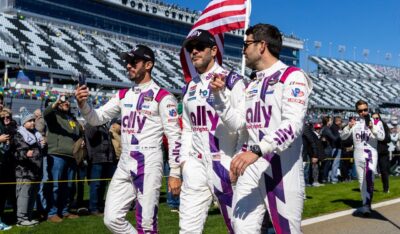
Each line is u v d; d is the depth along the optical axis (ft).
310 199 30.99
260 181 10.50
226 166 12.56
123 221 14.67
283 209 10.24
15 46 139.54
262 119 10.55
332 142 42.16
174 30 221.05
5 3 167.43
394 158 53.52
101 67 152.76
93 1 188.55
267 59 10.82
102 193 26.09
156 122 14.43
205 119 12.78
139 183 14.33
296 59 269.03
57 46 154.92
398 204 28.58
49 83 133.80
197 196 12.87
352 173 47.32
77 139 23.94
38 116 27.40
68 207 25.63
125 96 14.88
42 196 24.84
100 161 25.13
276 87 10.34
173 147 14.06
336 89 232.12
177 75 173.47
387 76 278.87
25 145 21.62
